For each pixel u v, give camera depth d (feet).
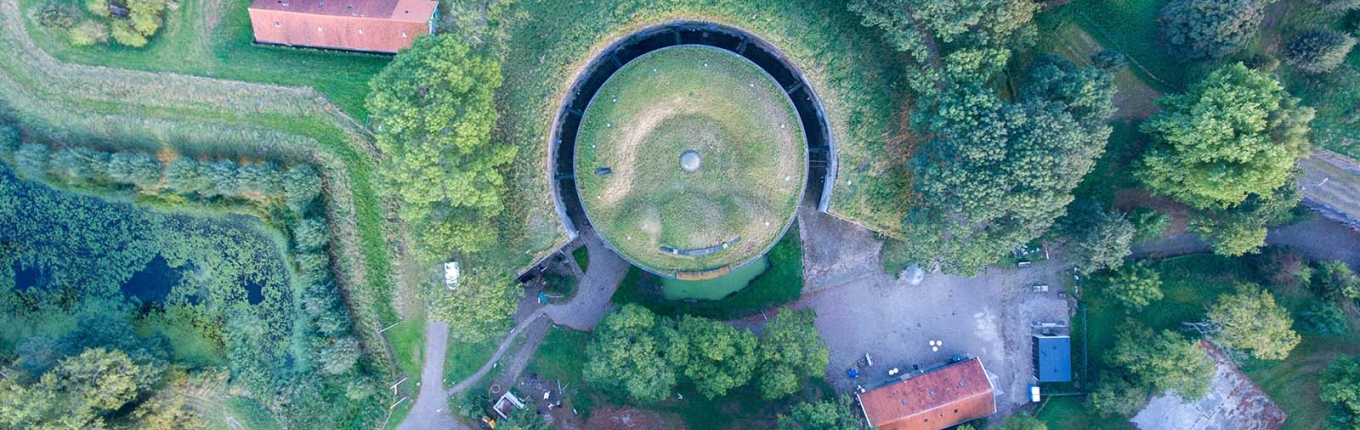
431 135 186.91
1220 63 200.03
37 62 217.15
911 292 231.09
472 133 187.93
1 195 227.40
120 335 218.79
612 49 217.36
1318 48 194.29
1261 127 181.27
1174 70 206.90
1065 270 228.43
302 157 217.77
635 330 206.18
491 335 215.51
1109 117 211.00
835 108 211.82
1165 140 196.34
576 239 230.07
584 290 231.91
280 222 223.92
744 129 213.25
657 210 214.48
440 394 226.79
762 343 210.79
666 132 213.05
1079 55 211.00
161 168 217.36
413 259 220.43
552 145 215.31
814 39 209.26
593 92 222.07
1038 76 194.39
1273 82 182.91
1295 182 208.44
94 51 216.33
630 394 219.20
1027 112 186.60
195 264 229.25
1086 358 224.33
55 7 209.97
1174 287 222.89
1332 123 204.54
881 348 231.09
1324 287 213.87
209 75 215.72
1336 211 211.61
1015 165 181.88
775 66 223.30
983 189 184.55
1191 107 190.29
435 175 186.19
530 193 213.87
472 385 227.40
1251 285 209.56
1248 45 200.34
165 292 229.25
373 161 215.51
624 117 212.02
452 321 203.82
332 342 220.84
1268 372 217.15
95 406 199.62
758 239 217.36
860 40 208.95
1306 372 215.51
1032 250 228.02
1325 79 202.80
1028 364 228.63
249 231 226.79
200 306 229.25
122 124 217.15
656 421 225.15
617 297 231.50
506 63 210.18
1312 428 213.05
